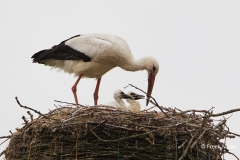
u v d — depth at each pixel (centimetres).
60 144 1251
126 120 1248
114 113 1265
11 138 1353
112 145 1230
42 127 1270
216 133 1278
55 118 1306
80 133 1238
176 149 1239
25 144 1297
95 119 1256
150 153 1231
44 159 1255
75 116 1261
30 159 1272
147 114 1267
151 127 1227
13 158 1321
